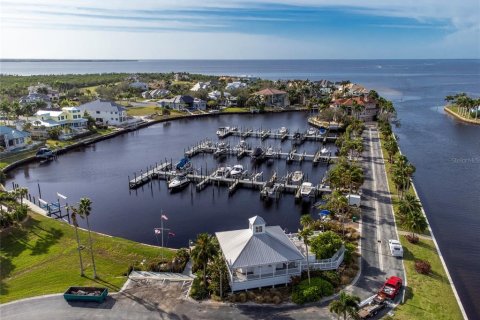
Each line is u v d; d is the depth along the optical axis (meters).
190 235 78.38
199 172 118.62
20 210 78.12
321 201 95.38
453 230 78.44
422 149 141.88
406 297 52.19
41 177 116.44
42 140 154.12
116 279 58.00
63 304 52.00
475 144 149.62
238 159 134.25
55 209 89.25
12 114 195.25
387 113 187.38
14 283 57.88
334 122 187.00
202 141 158.50
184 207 93.31
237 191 104.06
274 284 55.75
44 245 69.12
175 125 197.38
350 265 59.66
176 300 52.75
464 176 112.19
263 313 49.59
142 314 49.72
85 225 82.62
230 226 82.62
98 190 105.19
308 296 51.62
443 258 66.25
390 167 112.25
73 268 61.28
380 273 58.16
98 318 49.00
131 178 114.94
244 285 54.31
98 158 136.88
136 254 65.38
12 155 133.62
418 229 66.38
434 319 47.94
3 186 105.50
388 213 80.00
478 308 54.19
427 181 107.94
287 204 94.62
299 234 60.38
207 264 57.06
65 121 168.00
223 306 51.25
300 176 109.00
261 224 58.62
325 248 58.78
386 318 45.97
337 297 52.50
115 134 173.00
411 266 60.12
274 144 155.50
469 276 62.19
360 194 90.50
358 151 121.06
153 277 58.44
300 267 56.66
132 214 89.00
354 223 75.56
